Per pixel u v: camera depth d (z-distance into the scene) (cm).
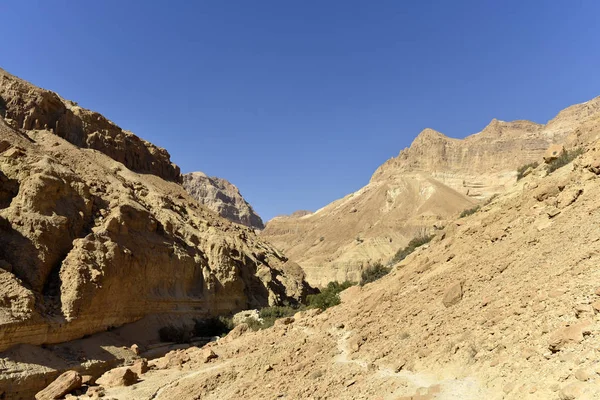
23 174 3959
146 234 4781
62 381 2369
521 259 1647
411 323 1730
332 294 3406
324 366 1741
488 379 1105
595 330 983
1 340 2750
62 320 3266
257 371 2053
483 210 2773
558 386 916
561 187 2020
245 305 5759
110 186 5194
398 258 4794
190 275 5128
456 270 1986
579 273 1260
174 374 2561
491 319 1335
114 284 3853
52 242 3672
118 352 3472
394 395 1251
